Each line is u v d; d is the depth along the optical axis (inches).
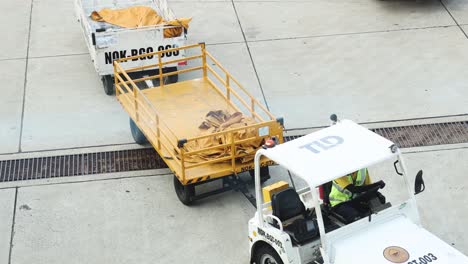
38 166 495.2
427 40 644.7
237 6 717.3
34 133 530.9
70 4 729.6
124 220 443.2
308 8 711.7
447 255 330.6
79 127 538.3
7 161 500.1
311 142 357.7
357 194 353.4
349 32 663.1
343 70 604.1
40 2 730.8
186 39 597.9
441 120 533.6
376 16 692.1
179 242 423.8
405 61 613.6
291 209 357.1
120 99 517.3
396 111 546.9
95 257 413.1
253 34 663.8
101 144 518.0
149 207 454.6
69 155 506.3
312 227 346.9
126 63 566.9
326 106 556.1
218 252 414.6
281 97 568.1
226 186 460.1
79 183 478.9
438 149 501.4
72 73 610.2
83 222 442.0
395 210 352.8
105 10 617.0
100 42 551.2
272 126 440.5
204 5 719.1
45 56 634.8
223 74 599.5
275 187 384.8
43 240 427.5
